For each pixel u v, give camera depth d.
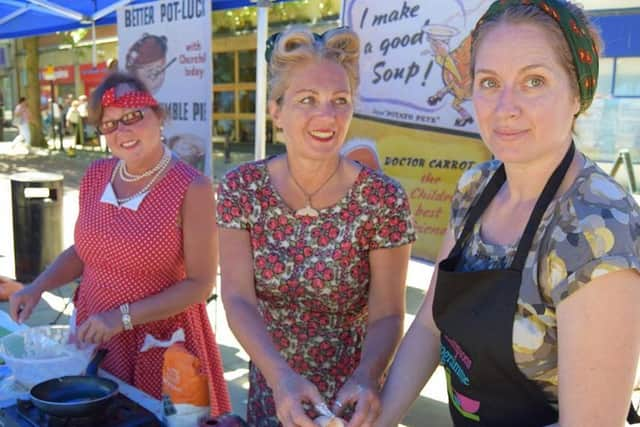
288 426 1.31
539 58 1.04
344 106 1.59
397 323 1.63
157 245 2.08
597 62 1.08
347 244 1.65
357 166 1.69
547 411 1.12
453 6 2.69
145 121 2.07
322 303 1.70
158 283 2.12
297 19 12.88
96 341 1.93
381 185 1.66
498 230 1.23
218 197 1.72
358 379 1.45
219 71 16.50
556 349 1.07
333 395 1.74
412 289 5.17
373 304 1.68
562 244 1.02
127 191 2.14
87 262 2.19
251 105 16.02
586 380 0.96
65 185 10.52
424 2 2.79
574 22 1.04
